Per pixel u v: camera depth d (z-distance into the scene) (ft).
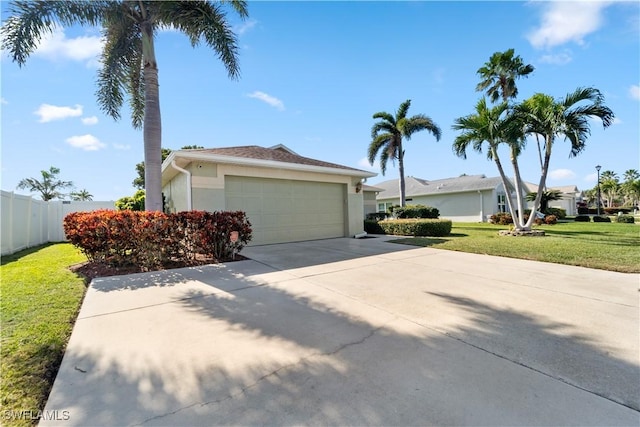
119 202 50.96
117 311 12.46
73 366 8.21
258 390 7.07
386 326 10.89
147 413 6.30
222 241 23.77
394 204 98.32
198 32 26.89
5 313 12.35
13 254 29.78
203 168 28.63
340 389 7.08
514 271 19.47
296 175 35.55
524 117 36.52
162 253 21.45
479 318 11.59
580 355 8.66
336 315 12.02
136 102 32.55
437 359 8.48
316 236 38.27
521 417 6.08
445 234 42.60
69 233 20.39
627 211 132.57
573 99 33.14
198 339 9.84
